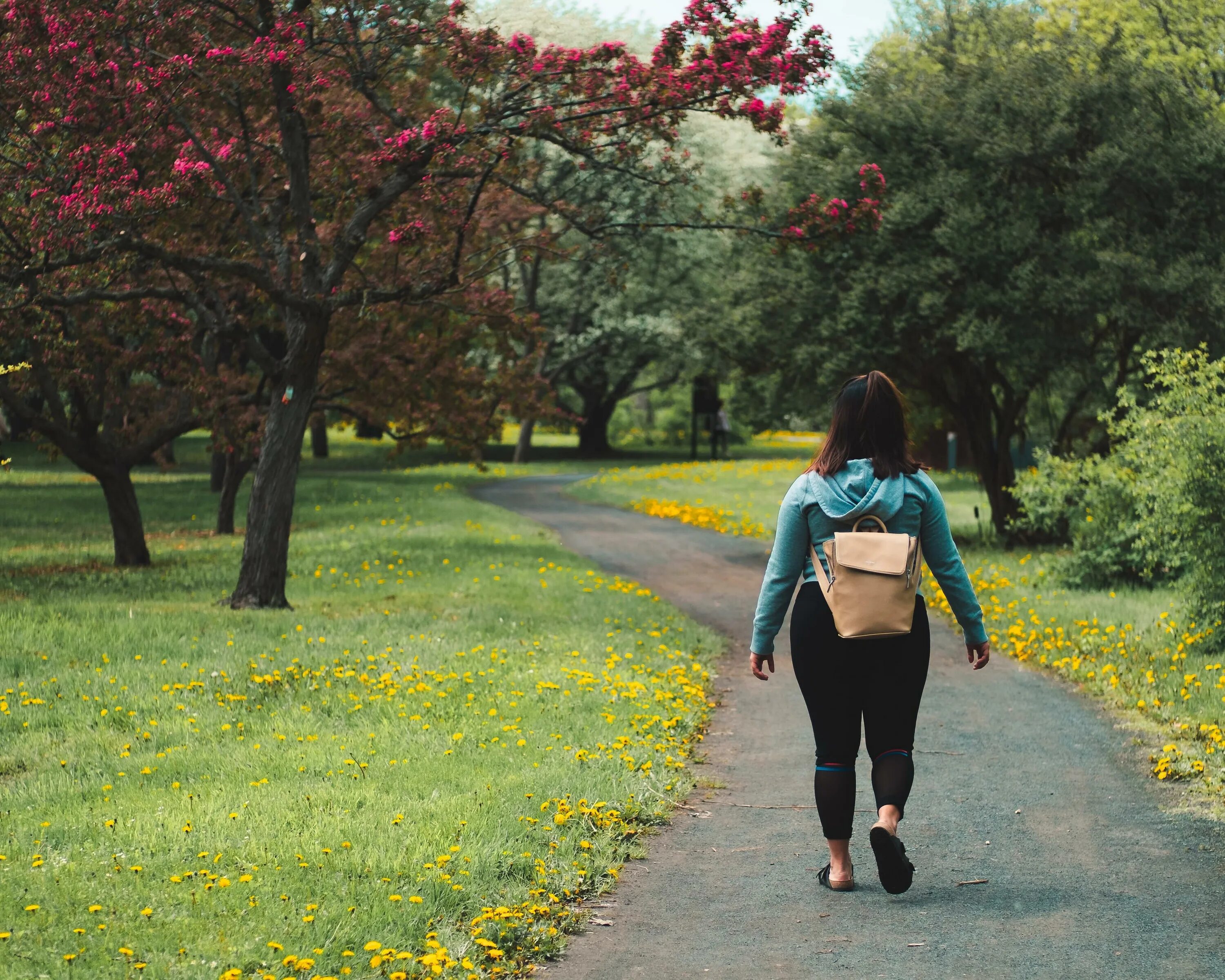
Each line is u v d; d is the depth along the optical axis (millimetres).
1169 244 16422
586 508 28422
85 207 10219
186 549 19609
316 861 4227
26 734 6762
